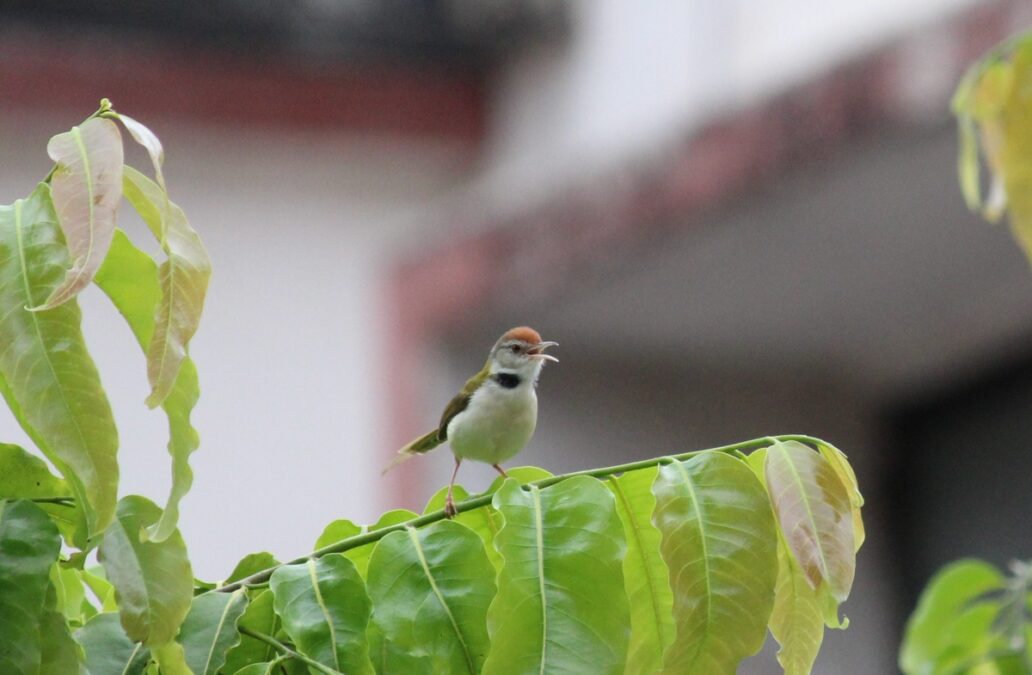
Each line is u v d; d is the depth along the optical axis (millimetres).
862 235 12750
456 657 4031
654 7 16578
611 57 16922
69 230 3734
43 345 3881
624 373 15602
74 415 3859
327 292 17094
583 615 3965
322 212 17438
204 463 15836
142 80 16656
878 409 16516
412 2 17688
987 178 11648
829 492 4176
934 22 11250
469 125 17891
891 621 16125
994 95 6531
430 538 4184
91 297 15750
